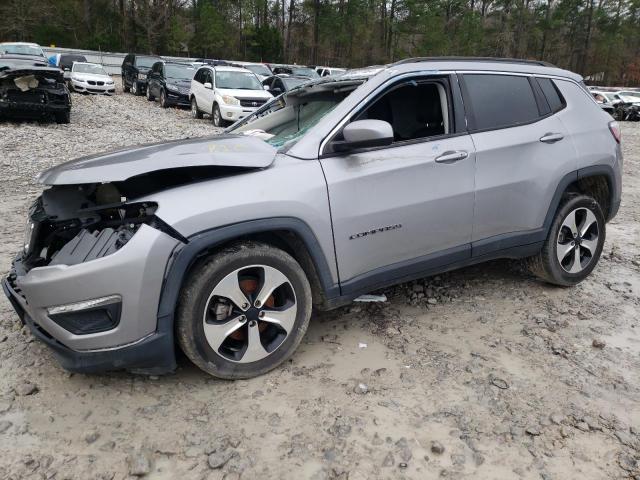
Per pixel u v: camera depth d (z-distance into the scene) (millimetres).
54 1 47500
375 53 62500
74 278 2477
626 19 68562
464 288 4312
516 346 3414
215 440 2506
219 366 2855
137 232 2553
